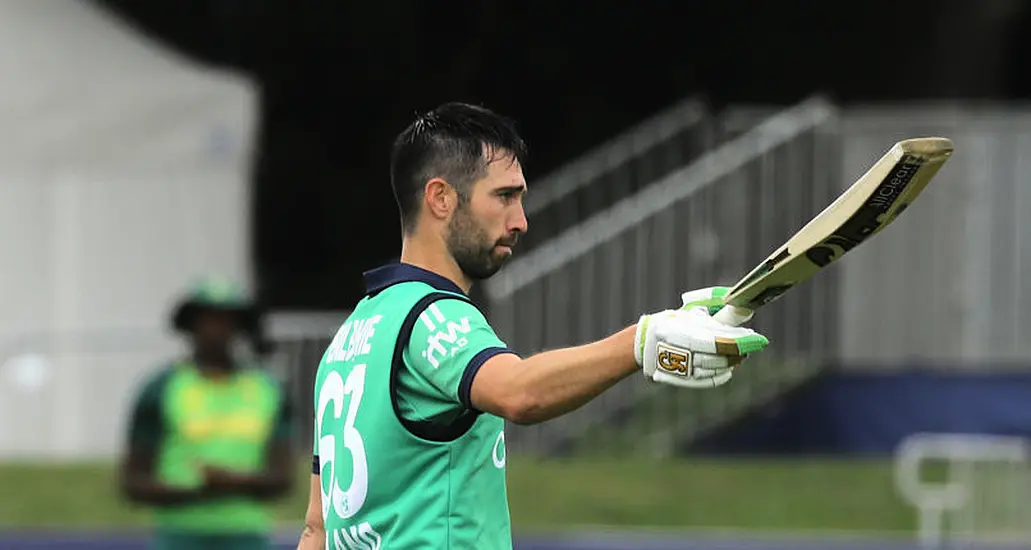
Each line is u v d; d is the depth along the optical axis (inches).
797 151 1788.9
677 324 470.6
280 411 1033.5
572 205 2004.2
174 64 1918.1
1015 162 1754.4
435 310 525.7
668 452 1705.2
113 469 1713.8
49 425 1840.6
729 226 1796.3
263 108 2138.3
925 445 1508.4
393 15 2134.6
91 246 1856.5
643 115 2143.2
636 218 1788.9
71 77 1878.7
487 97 2146.9
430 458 528.7
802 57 2145.7
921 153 432.5
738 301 474.9
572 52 2139.5
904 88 2132.1
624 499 1521.9
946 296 1760.6
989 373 1732.3
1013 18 2105.1
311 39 2139.5
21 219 1844.2
